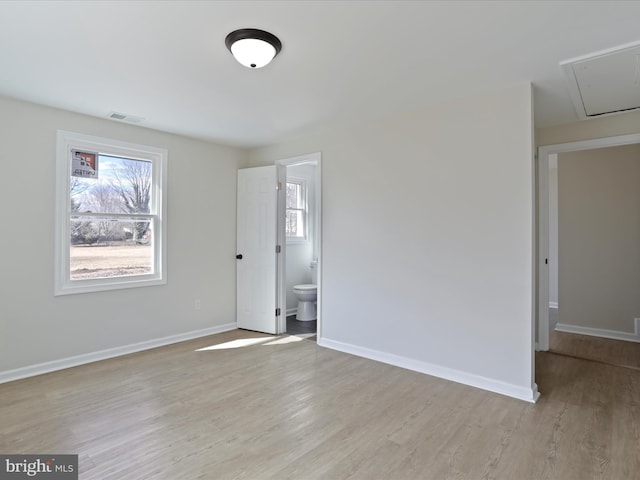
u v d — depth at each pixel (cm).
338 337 388
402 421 239
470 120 298
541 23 194
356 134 372
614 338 433
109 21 191
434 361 318
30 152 314
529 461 197
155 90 285
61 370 326
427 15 186
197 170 433
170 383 299
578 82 267
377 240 356
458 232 305
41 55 229
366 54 228
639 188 420
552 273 628
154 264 399
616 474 186
